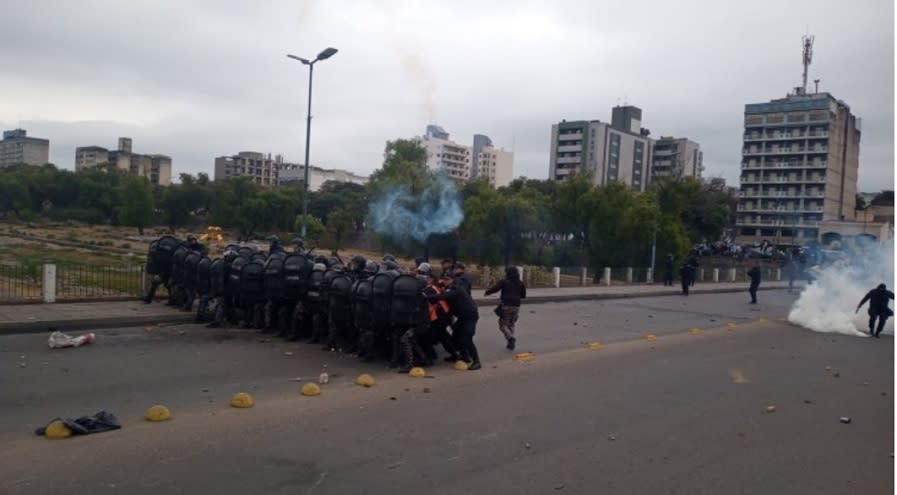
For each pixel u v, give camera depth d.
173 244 15.52
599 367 11.45
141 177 74.81
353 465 6.04
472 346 10.89
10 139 188.88
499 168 142.12
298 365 10.41
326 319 12.30
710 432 7.66
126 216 67.75
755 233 87.56
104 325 13.28
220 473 5.68
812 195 83.88
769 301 29.42
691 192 39.81
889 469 6.58
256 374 9.66
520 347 13.30
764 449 7.09
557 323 17.61
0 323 12.16
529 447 6.78
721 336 16.59
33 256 31.48
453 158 136.00
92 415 7.25
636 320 19.39
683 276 30.86
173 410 7.58
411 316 10.18
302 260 12.56
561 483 5.82
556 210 36.38
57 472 5.55
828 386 10.67
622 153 104.06
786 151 85.75
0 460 5.78
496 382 9.87
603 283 33.31
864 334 17.89
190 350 11.23
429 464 6.16
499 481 5.80
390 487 5.55
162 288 17.30
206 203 76.56
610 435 7.32
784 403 9.30
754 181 88.06
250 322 13.70
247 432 6.86
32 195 86.31
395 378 9.81
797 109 85.06
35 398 7.86
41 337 11.94
